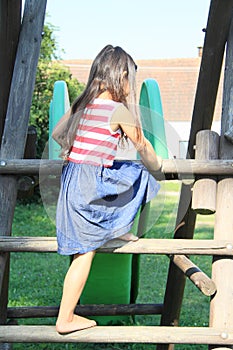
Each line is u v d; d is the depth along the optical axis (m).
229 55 3.96
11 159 3.68
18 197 4.21
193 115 4.42
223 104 3.90
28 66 3.93
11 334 3.34
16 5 3.95
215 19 3.97
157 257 9.83
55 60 15.47
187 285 7.88
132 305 4.86
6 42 4.02
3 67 4.07
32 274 8.47
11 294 7.27
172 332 3.38
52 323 6.10
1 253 3.58
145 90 5.05
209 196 3.65
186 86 25.11
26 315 4.67
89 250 3.34
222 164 3.62
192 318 6.34
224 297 3.51
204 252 3.49
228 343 3.39
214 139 3.82
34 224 12.47
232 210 3.63
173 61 26.47
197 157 3.80
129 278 5.73
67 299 3.36
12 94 3.88
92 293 5.66
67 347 5.42
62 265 9.15
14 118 3.85
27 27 4.00
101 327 3.39
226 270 3.54
